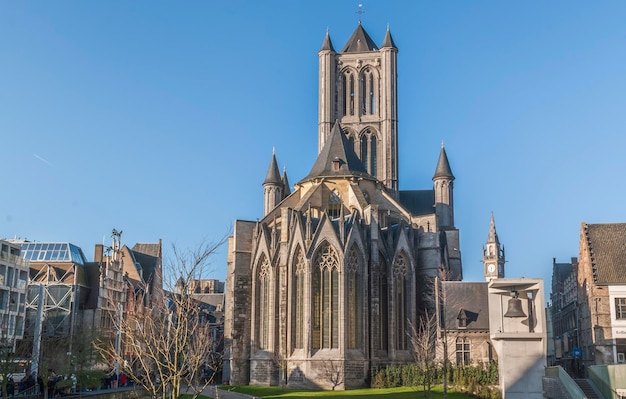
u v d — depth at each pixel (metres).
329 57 141.75
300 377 84.06
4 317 88.56
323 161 105.06
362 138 139.75
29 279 116.75
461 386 73.12
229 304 102.56
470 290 90.81
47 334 106.62
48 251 121.81
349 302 85.56
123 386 86.94
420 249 96.44
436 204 129.00
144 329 56.81
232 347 93.56
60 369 76.25
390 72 139.62
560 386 56.66
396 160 137.25
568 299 119.75
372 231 89.44
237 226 96.75
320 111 141.12
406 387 80.56
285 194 142.50
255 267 93.88
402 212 101.12
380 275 90.19
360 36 146.00
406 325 90.94
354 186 97.94
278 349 89.06
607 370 60.94
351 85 142.25
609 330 89.69
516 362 39.44
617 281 90.56
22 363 88.31
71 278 116.56
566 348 122.38
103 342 74.44
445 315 81.31
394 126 138.00
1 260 100.06
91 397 62.72
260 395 76.06
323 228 86.31
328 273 85.62
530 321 41.09
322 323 84.75
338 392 77.12
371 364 85.81
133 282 138.50
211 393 78.12
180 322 43.84
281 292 88.56
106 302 120.94
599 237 96.06
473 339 87.25
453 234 112.12
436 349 86.94
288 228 89.38
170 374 46.34
